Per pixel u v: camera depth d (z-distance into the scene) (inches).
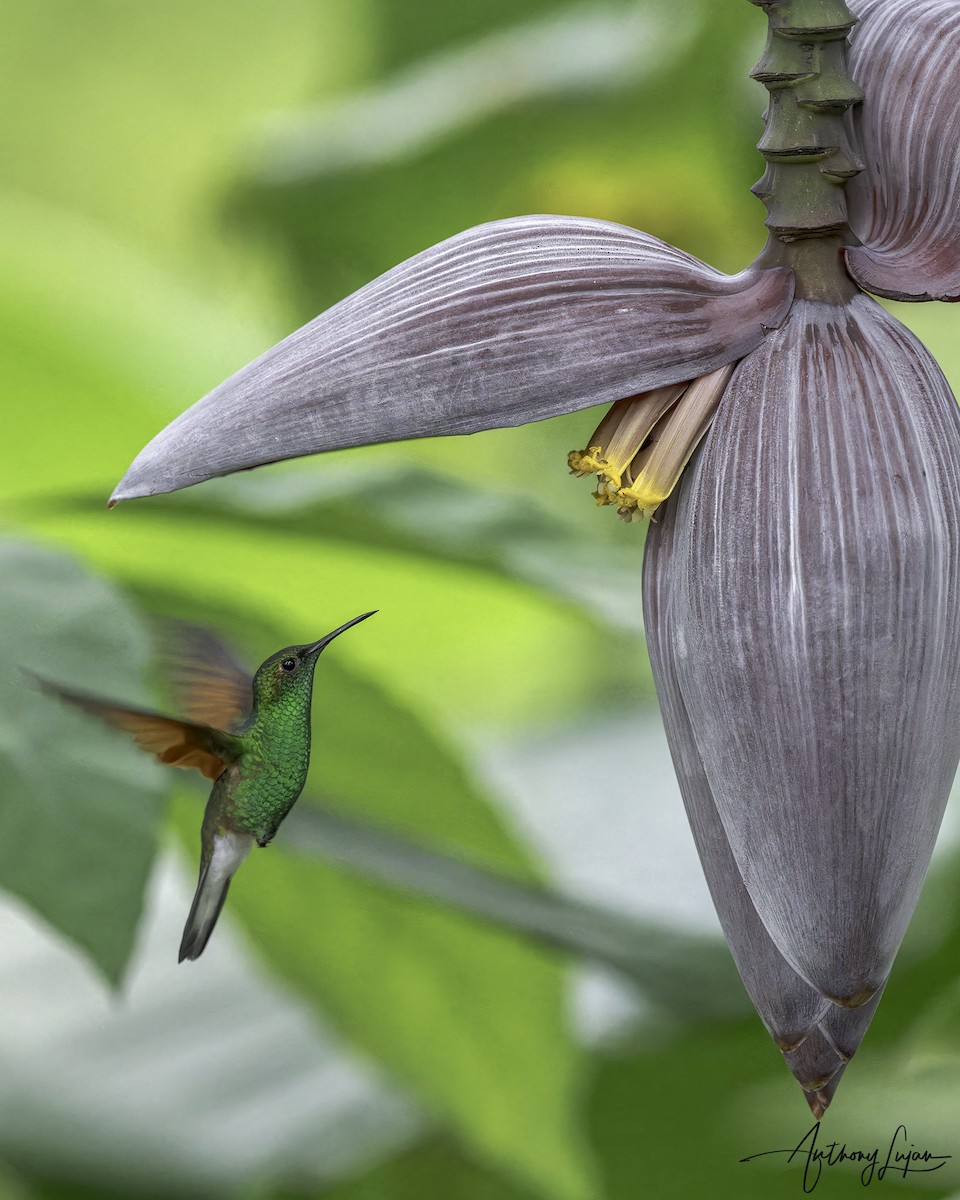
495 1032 117.9
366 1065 122.5
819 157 104.7
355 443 103.8
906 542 103.7
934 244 105.0
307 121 178.5
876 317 104.7
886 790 103.8
